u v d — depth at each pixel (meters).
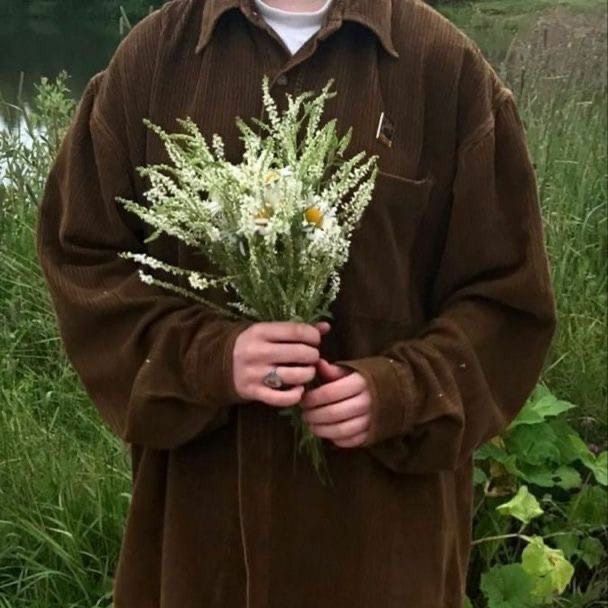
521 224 1.56
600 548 2.75
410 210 1.52
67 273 1.58
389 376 1.47
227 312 1.49
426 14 1.55
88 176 1.58
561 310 3.51
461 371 1.53
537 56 4.81
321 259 1.35
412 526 1.63
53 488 2.80
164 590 1.68
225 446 1.61
